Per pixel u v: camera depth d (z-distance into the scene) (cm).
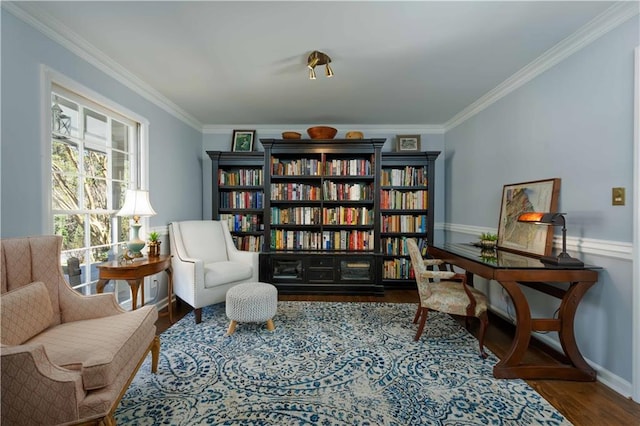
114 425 113
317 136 362
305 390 163
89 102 222
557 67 210
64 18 175
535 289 215
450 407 150
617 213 166
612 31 169
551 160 214
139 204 235
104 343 130
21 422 100
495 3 161
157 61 230
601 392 163
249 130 404
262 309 233
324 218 374
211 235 331
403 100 311
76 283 219
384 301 325
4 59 157
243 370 183
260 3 162
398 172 386
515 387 167
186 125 363
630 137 159
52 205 185
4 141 157
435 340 227
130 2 161
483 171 309
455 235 374
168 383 168
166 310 293
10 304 124
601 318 175
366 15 172
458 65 234
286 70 244
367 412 145
